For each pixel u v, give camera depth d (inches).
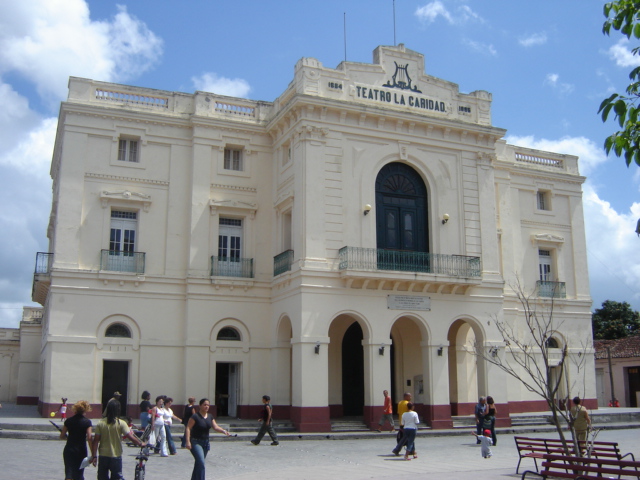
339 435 876.0
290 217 1058.1
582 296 1288.1
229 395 1041.5
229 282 1024.9
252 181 1080.8
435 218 1045.8
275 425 914.1
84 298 960.9
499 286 1061.1
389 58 1063.6
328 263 959.0
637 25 308.7
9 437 768.3
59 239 961.5
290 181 1018.1
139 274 987.9
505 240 1229.1
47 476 516.4
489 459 684.1
